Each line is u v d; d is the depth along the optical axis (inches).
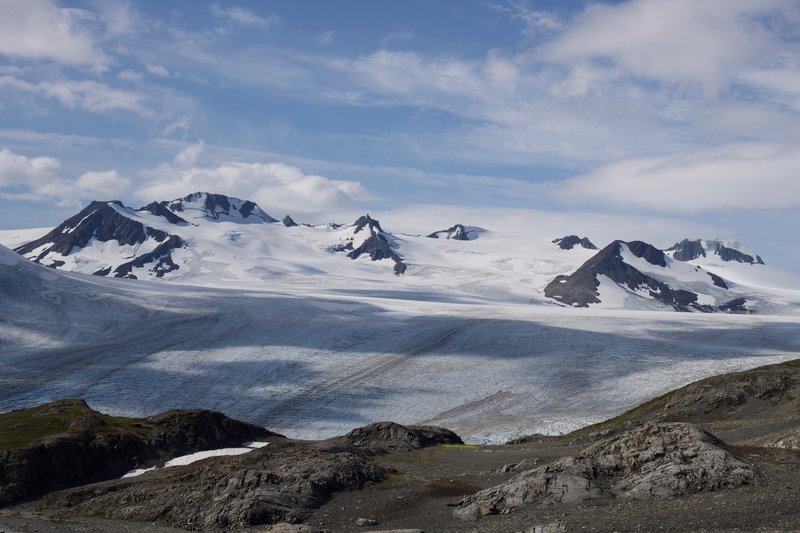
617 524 1127.0
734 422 2425.0
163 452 2672.2
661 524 1093.8
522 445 2608.3
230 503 1587.1
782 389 2763.3
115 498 1881.2
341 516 1510.8
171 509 1686.8
